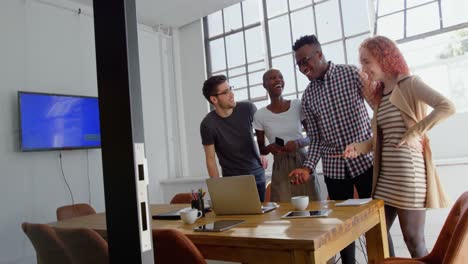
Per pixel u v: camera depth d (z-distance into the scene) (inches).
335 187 88.0
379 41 70.2
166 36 215.6
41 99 97.9
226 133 100.5
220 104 99.3
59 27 106.5
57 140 90.7
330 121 86.7
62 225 48.1
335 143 86.9
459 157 125.0
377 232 66.4
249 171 100.1
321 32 171.9
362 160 83.4
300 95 179.2
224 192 71.5
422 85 64.3
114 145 24.5
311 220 56.5
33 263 52.4
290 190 94.3
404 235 68.1
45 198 78.1
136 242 23.5
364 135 84.6
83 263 36.8
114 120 24.5
